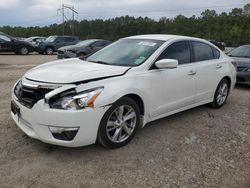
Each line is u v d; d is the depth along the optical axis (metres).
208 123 5.80
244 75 9.20
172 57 5.34
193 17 77.38
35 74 4.37
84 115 3.93
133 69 4.66
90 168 3.92
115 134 4.41
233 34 66.38
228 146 4.83
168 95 5.18
